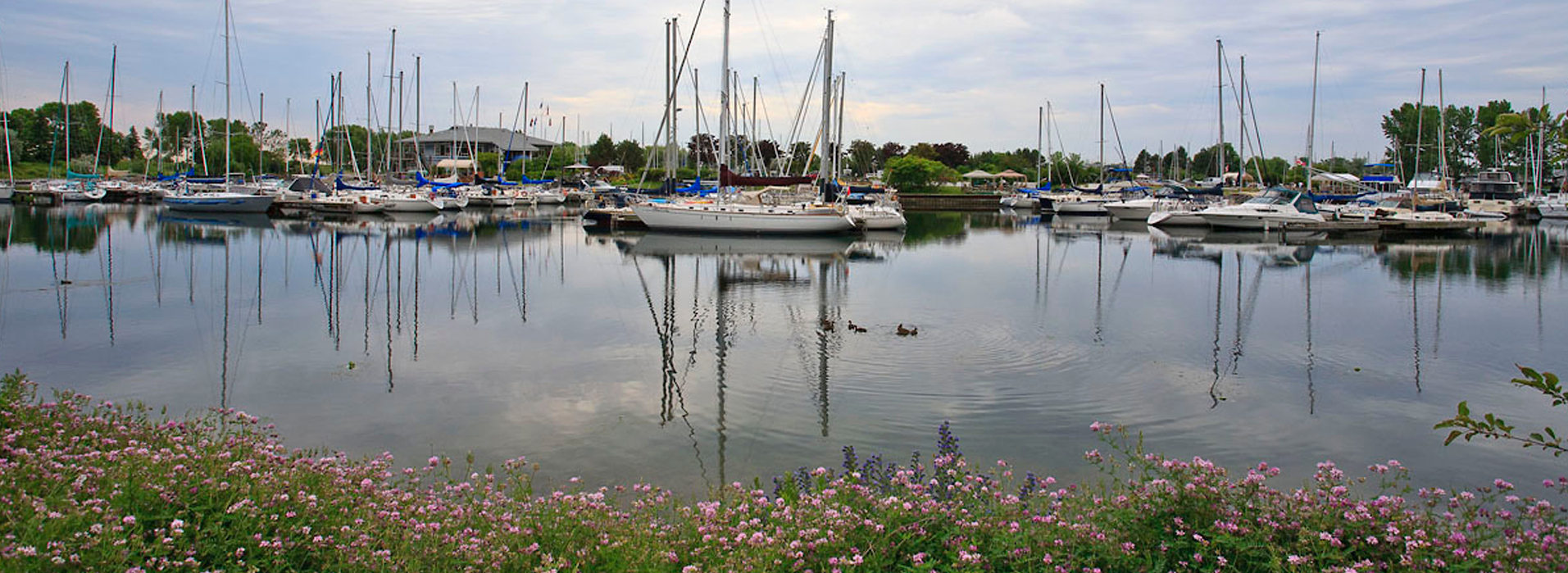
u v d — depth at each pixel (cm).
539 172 8994
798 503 653
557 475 934
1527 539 548
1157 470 761
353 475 714
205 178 5962
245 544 557
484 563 549
